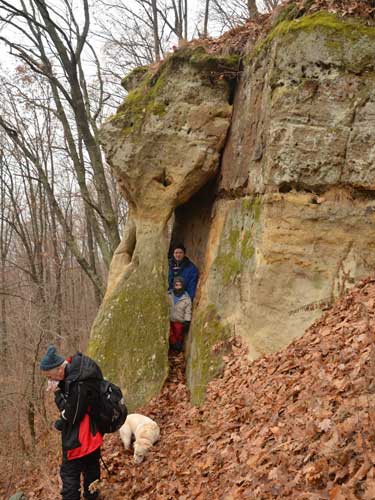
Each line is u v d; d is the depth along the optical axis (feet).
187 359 24.59
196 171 25.50
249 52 24.06
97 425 16.24
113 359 24.91
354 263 19.98
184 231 30.63
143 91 26.89
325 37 19.57
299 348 18.76
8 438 32.17
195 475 15.65
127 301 25.81
